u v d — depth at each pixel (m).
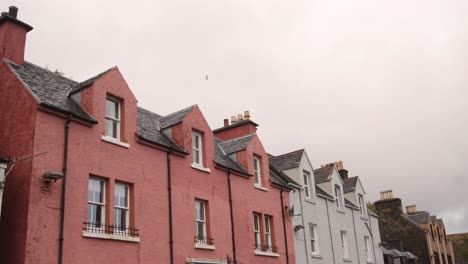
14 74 14.20
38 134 13.06
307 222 25.98
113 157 15.19
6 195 12.82
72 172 13.69
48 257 12.38
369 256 33.56
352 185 34.75
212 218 18.84
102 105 15.28
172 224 16.73
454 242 100.25
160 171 16.94
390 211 48.94
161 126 19.27
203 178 18.97
